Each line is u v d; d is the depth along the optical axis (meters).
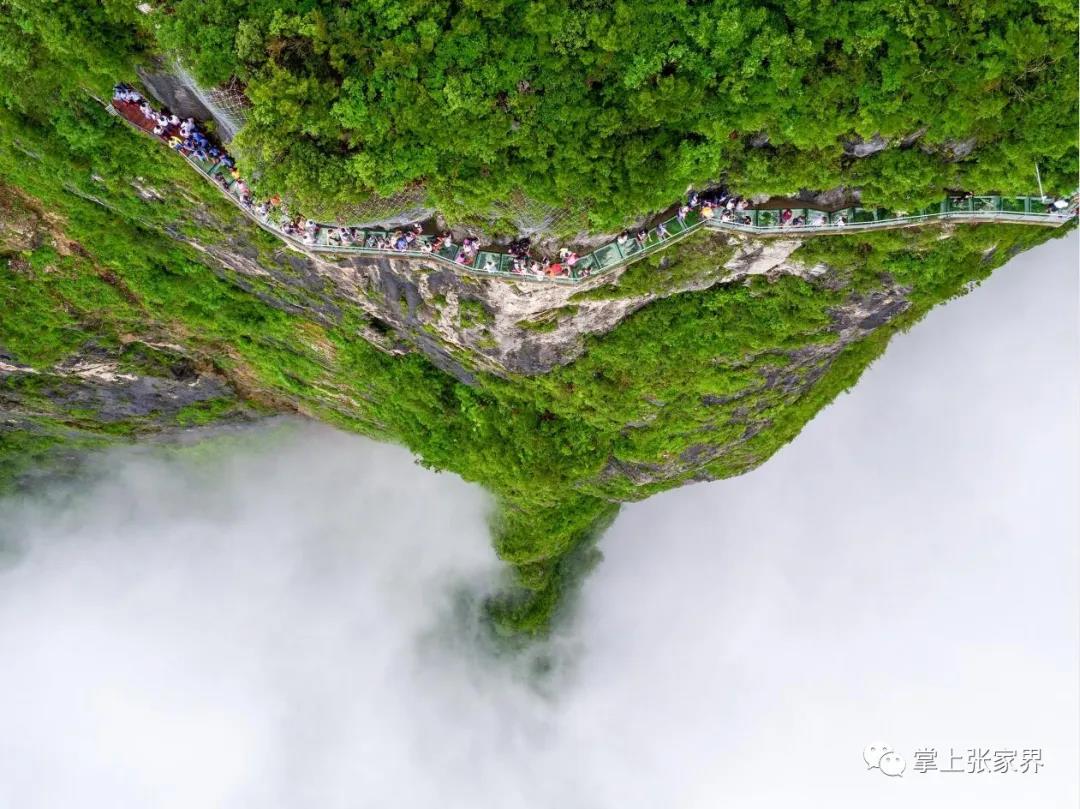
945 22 18.06
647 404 28.27
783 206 22.03
